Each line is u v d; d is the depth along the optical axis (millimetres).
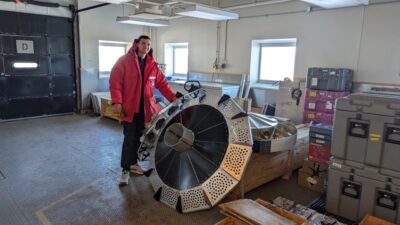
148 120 2971
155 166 2721
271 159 2861
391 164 2086
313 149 2832
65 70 6387
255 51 5773
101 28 6770
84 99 6719
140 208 2480
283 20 5133
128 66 2783
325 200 2637
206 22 6438
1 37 5430
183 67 7582
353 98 2225
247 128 2447
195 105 2783
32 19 5746
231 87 5520
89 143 4289
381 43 4062
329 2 3732
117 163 3498
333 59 4582
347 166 2283
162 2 4547
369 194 2205
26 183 2916
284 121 3225
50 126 5340
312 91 4367
